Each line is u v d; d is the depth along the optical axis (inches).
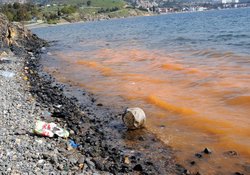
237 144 493.0
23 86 908.6
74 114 660.1
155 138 539.2
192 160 454.6
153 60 1277.1
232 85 802.8
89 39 2760.8
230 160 448.5
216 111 642.2
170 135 549.0
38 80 1024.2
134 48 1761.8
